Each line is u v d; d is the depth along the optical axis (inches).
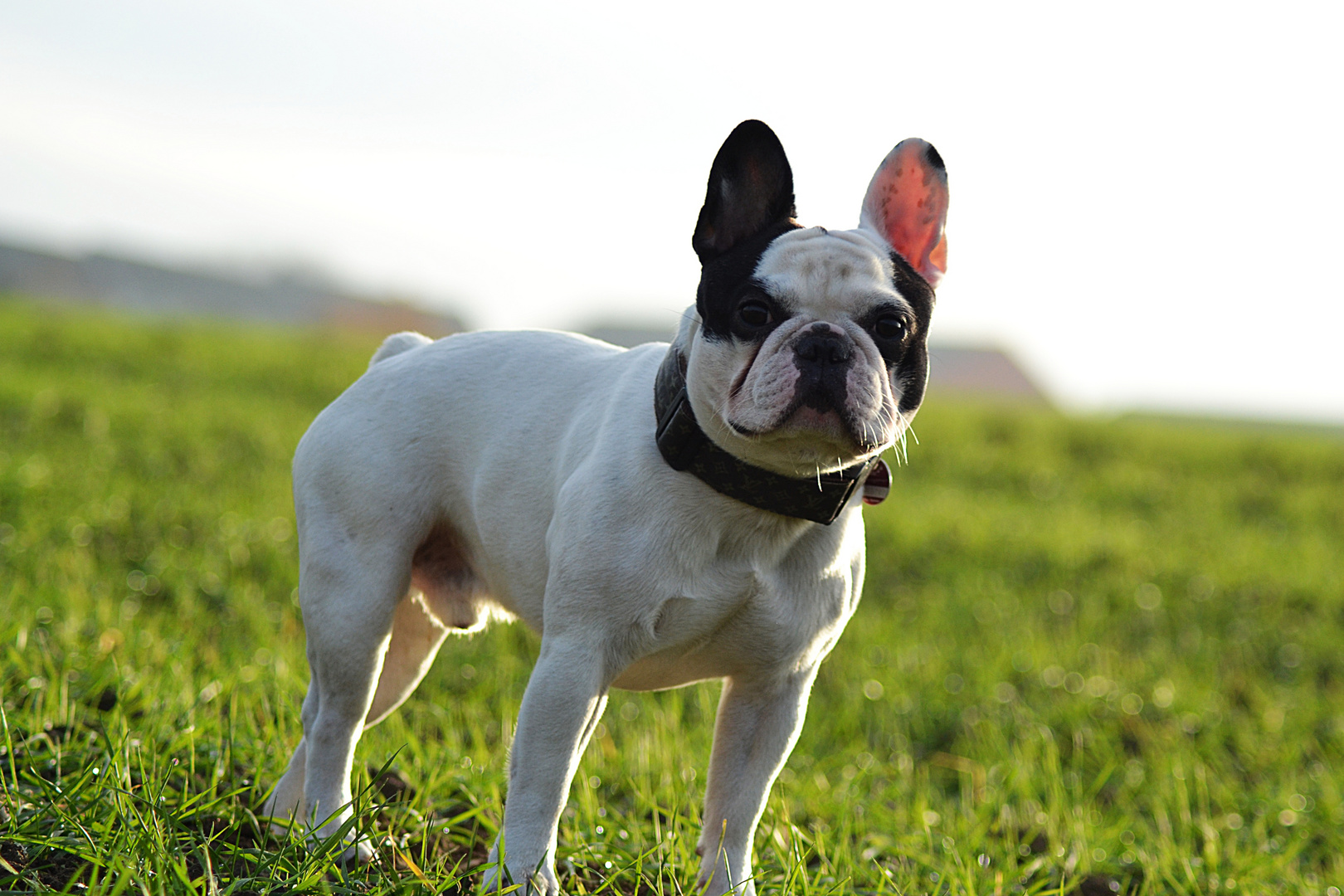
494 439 105.0
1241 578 352.5
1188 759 191.2
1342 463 632.4
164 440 386.9
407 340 121.8
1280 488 557.9
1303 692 251.6
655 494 91.3
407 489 107.2
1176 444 656.4
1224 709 236.5
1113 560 366.9
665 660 98.0
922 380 93.3
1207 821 148.4
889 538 356.8
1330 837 159.0
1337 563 388.2
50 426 384.8
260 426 432.5
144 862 85.2
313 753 107.1
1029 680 239.5
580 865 110.6
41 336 598.9
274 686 148.6
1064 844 139.8
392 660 122.2
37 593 179.5
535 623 105.2
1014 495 485.7
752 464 89.0
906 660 239.9
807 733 190.2
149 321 840.9
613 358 105.9
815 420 83.0
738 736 102.3
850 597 100.2
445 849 111.9
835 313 87.3
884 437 86.6
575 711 91.1
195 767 115.3
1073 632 279.6
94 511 275.9
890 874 117.6
